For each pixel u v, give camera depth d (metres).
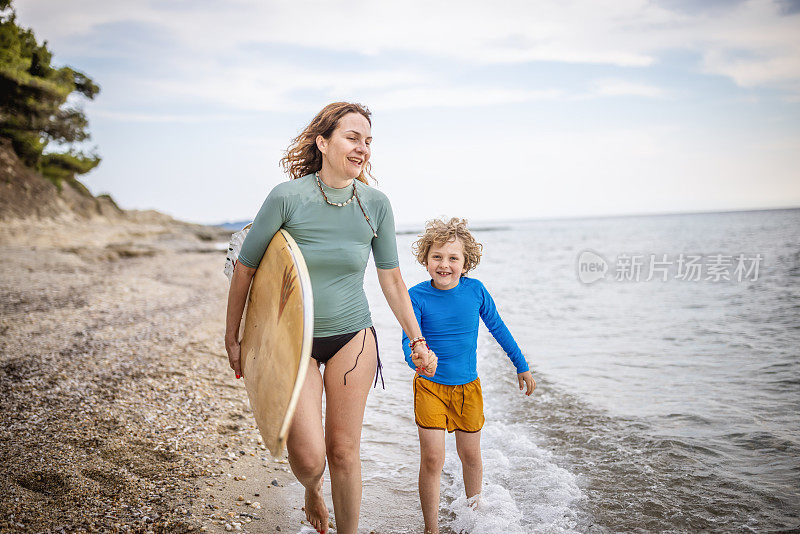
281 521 2.95
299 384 2.03
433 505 2.88
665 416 4.68
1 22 30.64
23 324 7.22
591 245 47.53
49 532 2.56
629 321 10.13
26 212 28.23
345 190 2.56
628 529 2.93
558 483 3.46
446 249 2.96
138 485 3.13
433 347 2.97
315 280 2.53
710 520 3.01
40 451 3.38
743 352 7.27
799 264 22.81
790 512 3.07
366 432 4.41
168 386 4.96
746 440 4.12
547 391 5.45
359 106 2.59
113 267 16.53
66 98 32.31
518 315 10.96
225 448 3.80
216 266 20.25
